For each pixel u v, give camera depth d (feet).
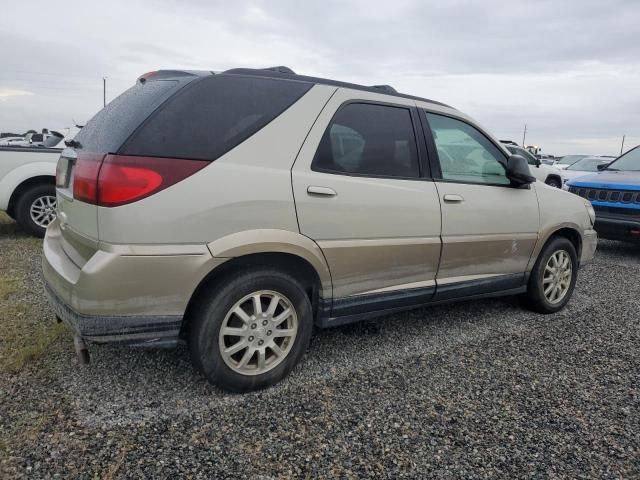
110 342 7.52
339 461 7.06
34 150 20.57
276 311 8.96
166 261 7.48
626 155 26.61
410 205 10.24
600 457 7.39
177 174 7.57
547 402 8.94
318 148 9.08
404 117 10.67
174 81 8.56
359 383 9.36
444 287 11.31
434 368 10.16
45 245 9.87
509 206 12.33
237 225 8.03
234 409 8.27
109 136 8.05
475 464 7.12
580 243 14.71
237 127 8.31
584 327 12.99
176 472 6.64
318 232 8.93
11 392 8.41
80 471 6.56
